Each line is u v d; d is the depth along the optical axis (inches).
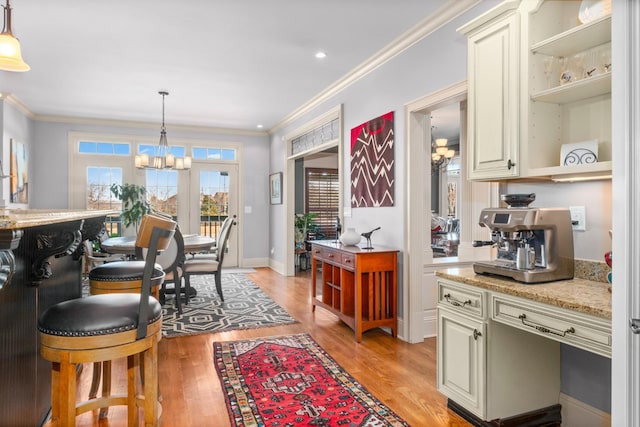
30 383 71.1
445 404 92.4
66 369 57.5
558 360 85.7
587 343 60.0
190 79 179.6
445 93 118.6
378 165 153.9
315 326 152.9
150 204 265.3
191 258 209.8
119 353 59.3
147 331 62.6
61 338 57.3
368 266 136.7
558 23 81.7
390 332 147.2
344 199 182.9
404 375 108.5
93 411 89.6
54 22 124.8
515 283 76.9
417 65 131.5
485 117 87.7
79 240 72.0
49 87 191.2
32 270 67.4
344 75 174.1
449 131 286.7
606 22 66.6
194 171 283.6
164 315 165.5
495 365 79.4
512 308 72.9
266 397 95.2
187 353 123.8
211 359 119.1
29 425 70.7
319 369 111.8
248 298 196.5
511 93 81.8
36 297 74.1
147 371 66.9
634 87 47.1
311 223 316.5
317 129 215.8
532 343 82.8
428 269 141.0
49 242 66.9
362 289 142.9
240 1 112.4
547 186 88.4
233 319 160.4
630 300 47.5
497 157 84.7
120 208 263.6
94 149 260.1
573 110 81.0
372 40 138.2
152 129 271.4
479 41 89.0
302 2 112.9
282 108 231.1
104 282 86.0
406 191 137.5
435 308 142.9
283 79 179.5
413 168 136.2
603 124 76.4
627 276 47.8
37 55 151.4
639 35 46.6
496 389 79.7
